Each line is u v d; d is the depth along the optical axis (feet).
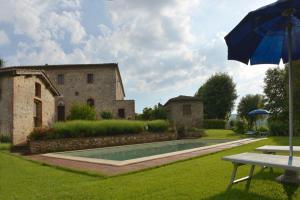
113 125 59.11
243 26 14.47
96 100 97.91
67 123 53.06
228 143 49.21
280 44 17.06
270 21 14.93
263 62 17.28
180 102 111.04
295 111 57.47
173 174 20.48
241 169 21.49
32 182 18.97
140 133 65.57
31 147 43.70
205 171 21.15
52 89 70.33
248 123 92.58
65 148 48.96
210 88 150.30
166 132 72.33
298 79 56.34
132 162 27.25
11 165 27.53
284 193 14.88
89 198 14.70
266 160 13.93
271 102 108.99
